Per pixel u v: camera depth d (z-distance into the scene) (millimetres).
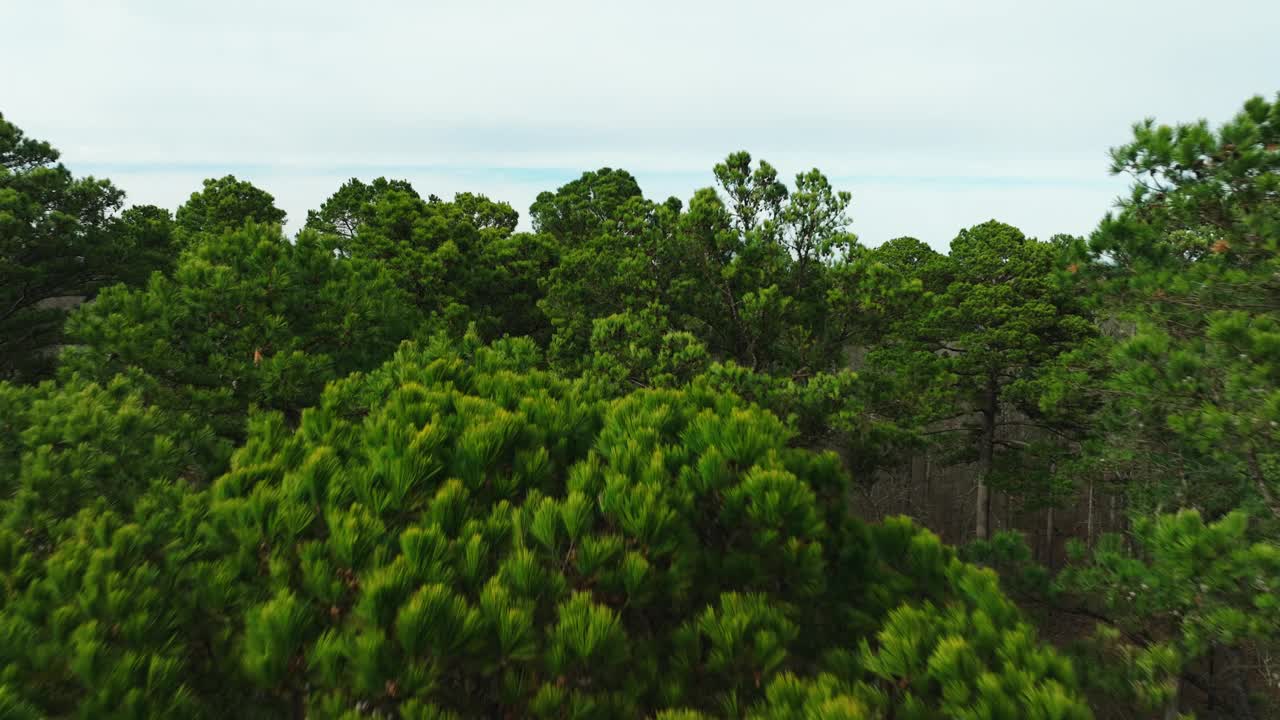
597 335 11992
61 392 6352
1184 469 8320
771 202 13352
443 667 1865
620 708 2090
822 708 1831
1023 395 16734
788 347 13367
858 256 12641
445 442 2699
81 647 1995
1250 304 6070
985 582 2809
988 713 1819
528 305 20328
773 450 2986
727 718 2131
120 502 5012
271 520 2367
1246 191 5652
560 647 2004
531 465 2773
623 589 2303
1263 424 5195
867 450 13938
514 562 2195
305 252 9992
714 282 13133
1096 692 4121
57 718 1967
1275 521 5996
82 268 16281
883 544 3363
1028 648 2170
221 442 6754
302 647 2004
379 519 2355
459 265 18438
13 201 13500
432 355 5344
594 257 15008
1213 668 7418
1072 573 6613
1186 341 6629
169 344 8547
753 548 2807
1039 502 18250
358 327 9820
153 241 18828
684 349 11023
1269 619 4465
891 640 2189
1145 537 5188
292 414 9375
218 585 2346
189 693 2049
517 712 1995
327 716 1845
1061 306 17406
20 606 2408
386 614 1904
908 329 18953
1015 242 18531
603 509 2457
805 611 2867
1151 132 6316
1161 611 5582
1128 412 8656
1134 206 6859
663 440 3133
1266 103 5492
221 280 8711
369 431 2898
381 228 20047
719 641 2236
